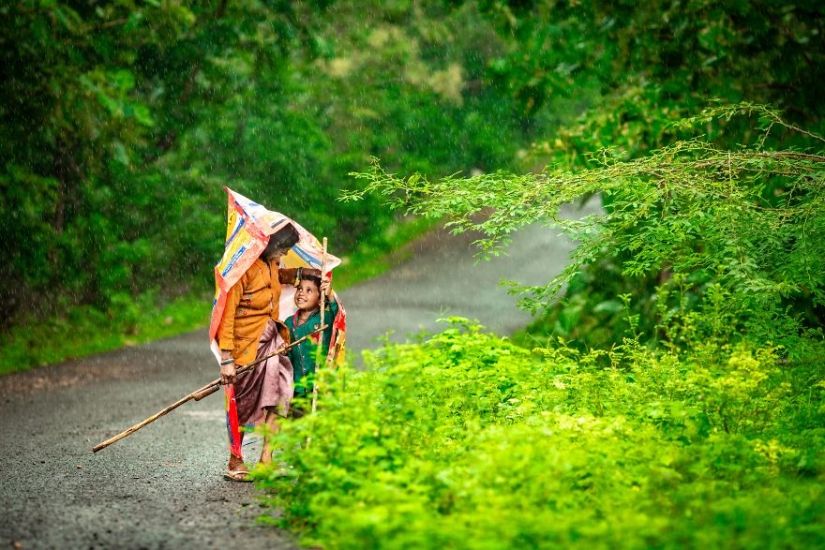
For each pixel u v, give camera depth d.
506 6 24.11
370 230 52.53
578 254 14.84
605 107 23.78
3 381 25.58
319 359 11.99
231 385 13.63
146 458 15.42
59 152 36.22
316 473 10.53
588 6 22.62
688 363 14.48
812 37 21.22
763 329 14.13
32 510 11.60
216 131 45.91
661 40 21.97
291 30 37.78
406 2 55.25
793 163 14.30
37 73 30.19
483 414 13.90
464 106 61.69
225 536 10.25
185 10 33.50
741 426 12.36
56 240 34.88
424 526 8.51
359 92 55.91
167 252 41.28
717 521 8.95
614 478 10.48
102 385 24.66
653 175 14.74
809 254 13.60
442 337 16.47
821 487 10.23
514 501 9.30
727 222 13.71
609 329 21.34
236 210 13.83
